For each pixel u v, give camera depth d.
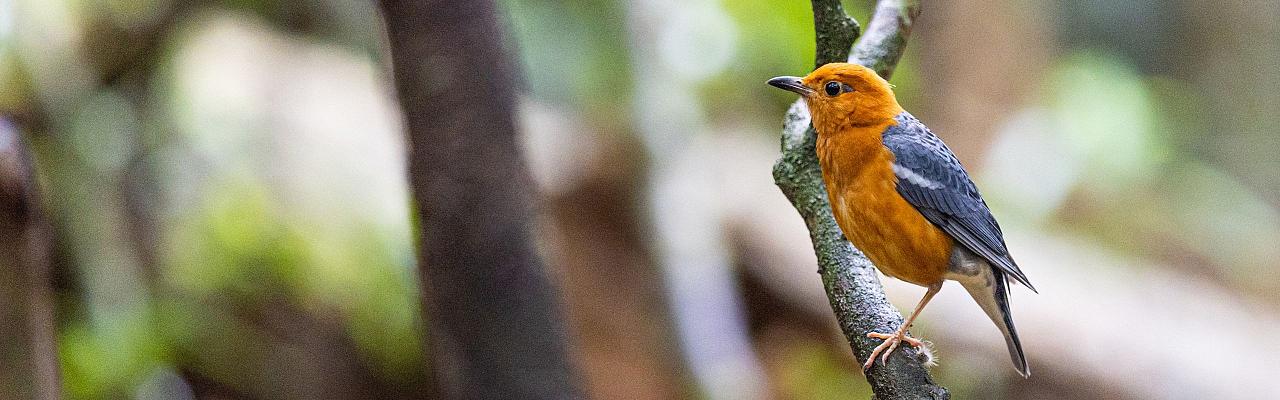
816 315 14.09
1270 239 18.39
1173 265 16.91
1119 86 16.86
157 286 12.06
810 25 14.03
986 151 16.20
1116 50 20.86
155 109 12.66
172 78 12.80
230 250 12.06
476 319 3.54
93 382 11.19
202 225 12.05
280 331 12.35
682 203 12.76
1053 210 16.23
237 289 12.21
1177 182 18.59
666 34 13.30
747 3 13.83
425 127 3.33
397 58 3.27
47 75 11.89
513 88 3.46
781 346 14.45
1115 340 13.78
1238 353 14.33
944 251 7.71
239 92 12.62
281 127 12.48
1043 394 13.70
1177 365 13.80
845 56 7.64
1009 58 16.20
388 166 12.26
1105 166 16.20
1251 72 21.09
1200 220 17.95
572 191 13.09
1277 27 20.86
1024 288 14.14
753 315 14.48
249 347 12.24
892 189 7.43
